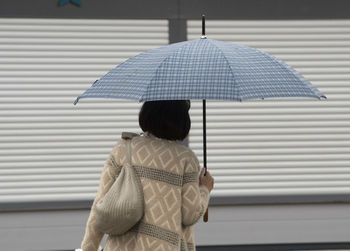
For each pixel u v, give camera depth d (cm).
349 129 1379
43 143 1335
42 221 1274
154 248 536
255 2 1351
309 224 1264
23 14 1309
